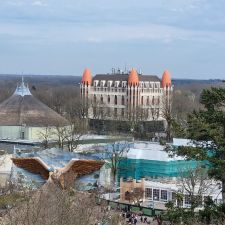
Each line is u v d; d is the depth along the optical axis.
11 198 80.69
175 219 62.19
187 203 104.56
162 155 161.62
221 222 58.78
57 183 110.00
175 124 65.62
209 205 62.78
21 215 58.38
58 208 60.66
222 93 64.50
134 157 164.25
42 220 56.69
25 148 180.62
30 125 198.25
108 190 142.12
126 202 140.12
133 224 109.81
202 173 117.12
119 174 164.12
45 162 128.75
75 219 59.62
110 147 173.12
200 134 61.91
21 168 128.25
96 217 73.31
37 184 117.75
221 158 61.62
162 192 143.62
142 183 146.00
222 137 61.62
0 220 62.50
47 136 184.25
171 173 158.38
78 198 76.44
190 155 61.91
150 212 123.38
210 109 65.06
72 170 122.44
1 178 138.38
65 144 181.88
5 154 158.62
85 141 186.88
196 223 59.94
